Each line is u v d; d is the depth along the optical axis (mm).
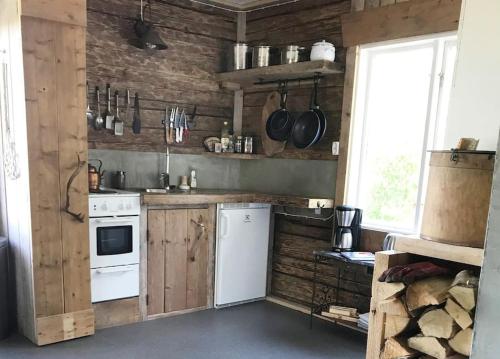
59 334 2992
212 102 4367
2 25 2932
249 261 4008
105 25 3611
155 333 3252
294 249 4027
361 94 3523
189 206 3645
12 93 2883
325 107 3742
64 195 2945
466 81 2137
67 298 3025
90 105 3596
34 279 2863
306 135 3842
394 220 3387
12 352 2834
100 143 3652
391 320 1814
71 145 2949
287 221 4082
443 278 1808
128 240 3330
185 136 4191
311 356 2986
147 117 3934
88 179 3182
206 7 4207
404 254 1893
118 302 3334
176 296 3648
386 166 3438
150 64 3902
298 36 3945
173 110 4078
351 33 3453
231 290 3920
